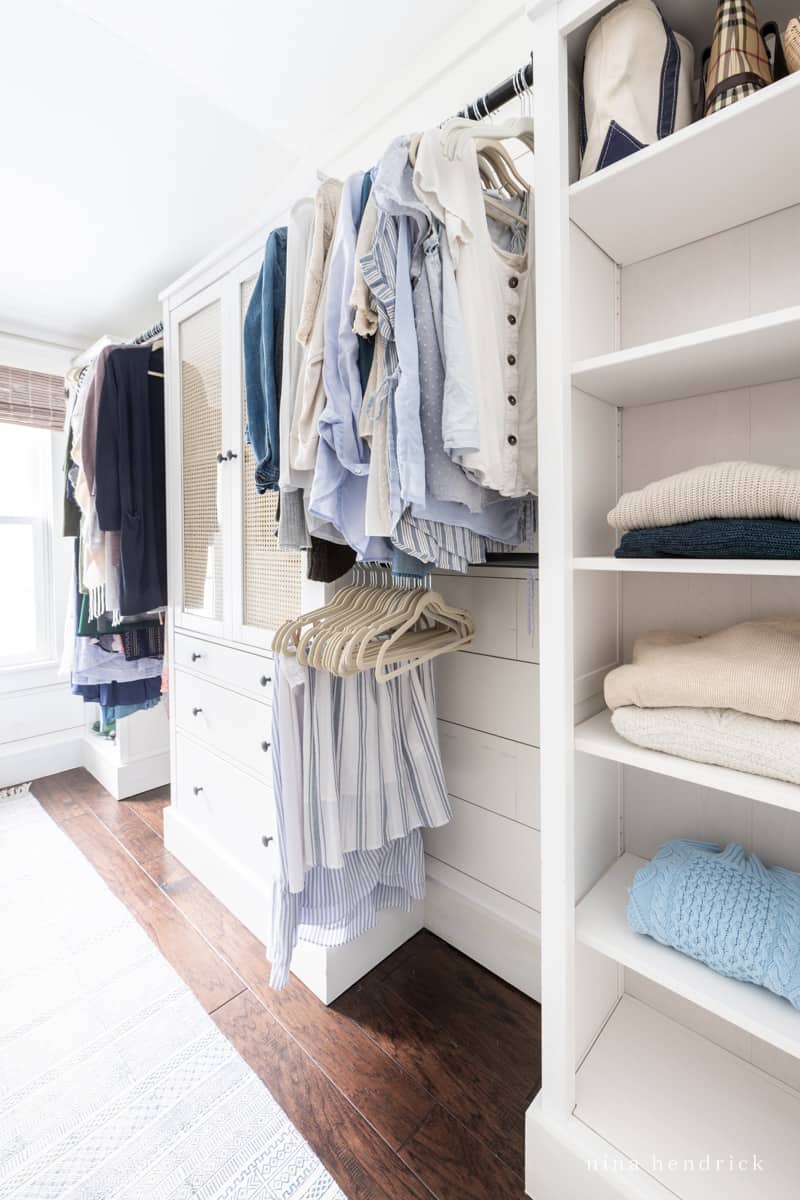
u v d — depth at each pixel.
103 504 1.95
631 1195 0.85
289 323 1.14
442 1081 1.19
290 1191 0.99
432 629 1.35
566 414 0.91
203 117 1.59
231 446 1.71
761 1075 1.05
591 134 0.90
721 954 0.84
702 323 1.05
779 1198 0.84
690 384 1.00
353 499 1.08
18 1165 1.04
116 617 2.09
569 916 0.94
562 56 0.88
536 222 0.91
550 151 0.89
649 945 0.92
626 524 0.89
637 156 0.82
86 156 1.72
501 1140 1.08
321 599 1.40
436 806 1.36
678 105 0.89
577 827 1.01
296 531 1.21
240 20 1.30
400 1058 1.25
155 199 1.93
